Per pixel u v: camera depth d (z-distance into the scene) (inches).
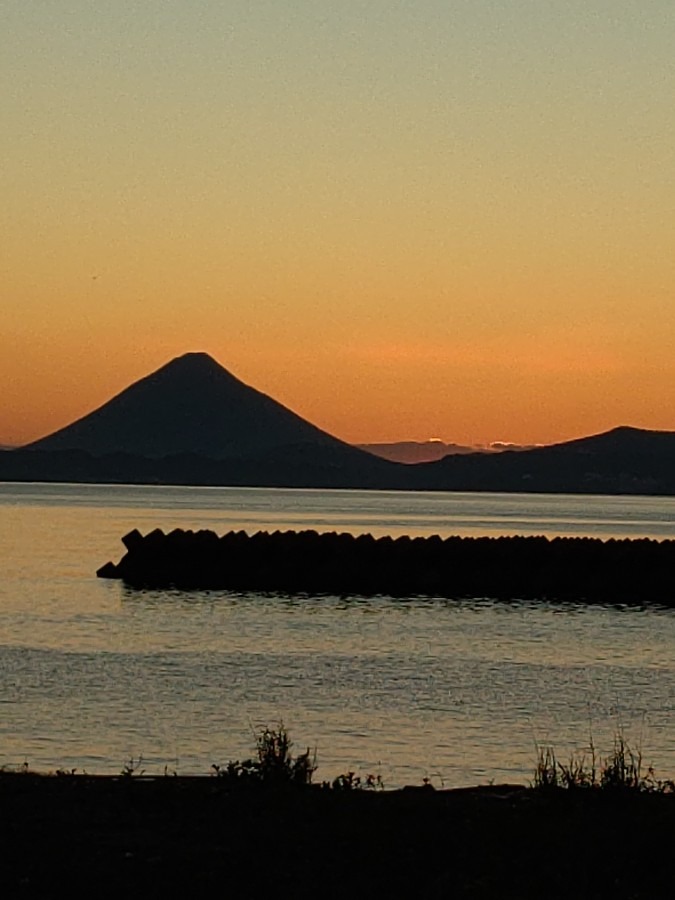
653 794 598.2
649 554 2753.4
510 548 2829.7
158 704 1222.9
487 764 938.7
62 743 992.2
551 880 463.5
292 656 1704.0
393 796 596.7
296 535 2933.1
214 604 2484.0
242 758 933.2
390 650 1798.7
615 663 1695.4
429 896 442.9
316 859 485.7
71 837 509.7
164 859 480.4
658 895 451.8
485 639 1958.7
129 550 3019.2
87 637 1899.6
